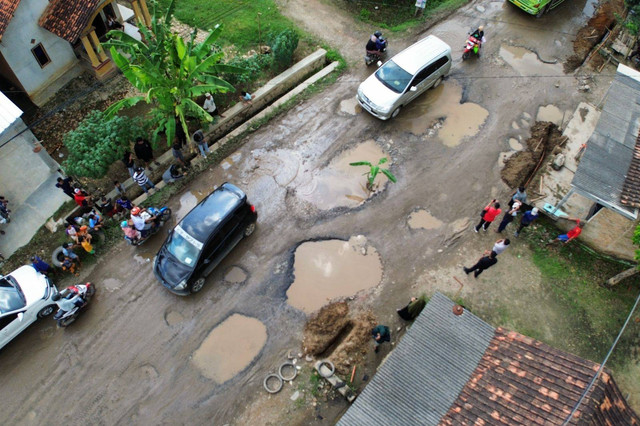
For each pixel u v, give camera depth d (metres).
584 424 7.04
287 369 10.99
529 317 11.77
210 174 14.42
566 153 14.93
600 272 12.50
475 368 8.91
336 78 17.23
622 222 11.97
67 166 12.89
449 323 9.72
